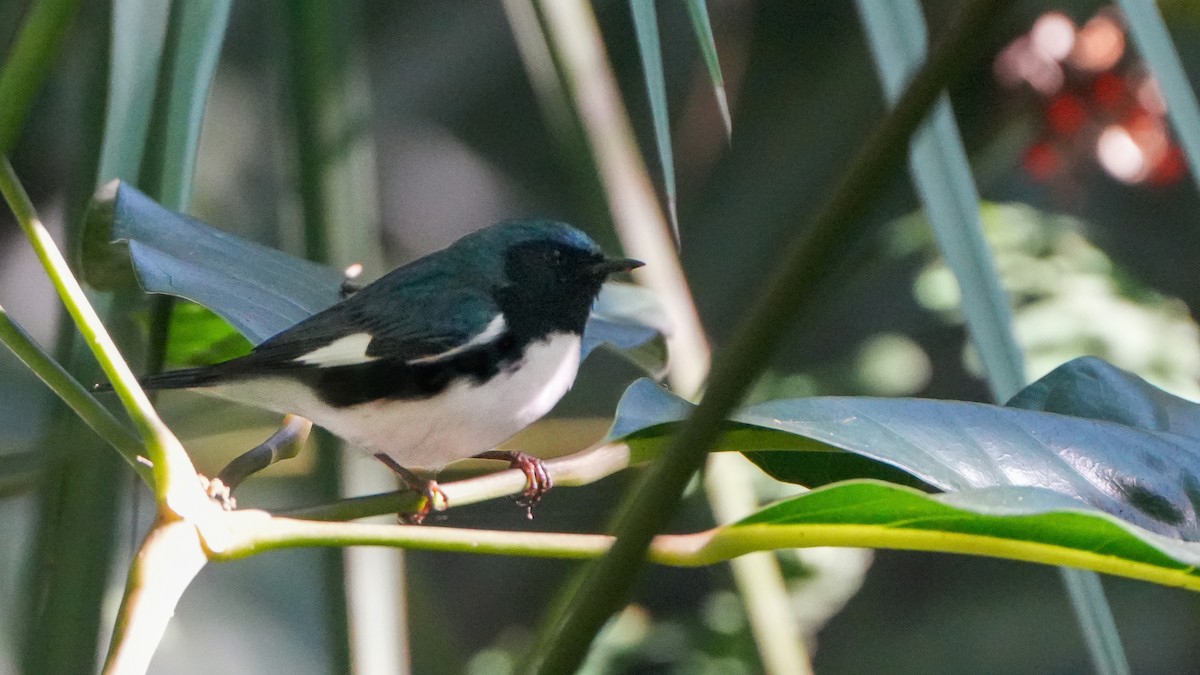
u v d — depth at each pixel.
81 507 3.62
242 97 4.52
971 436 3.62
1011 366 3.62
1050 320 3.88
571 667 2.98
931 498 3.58
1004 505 3.58
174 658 3.87
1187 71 4.01
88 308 3.59
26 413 3.81
